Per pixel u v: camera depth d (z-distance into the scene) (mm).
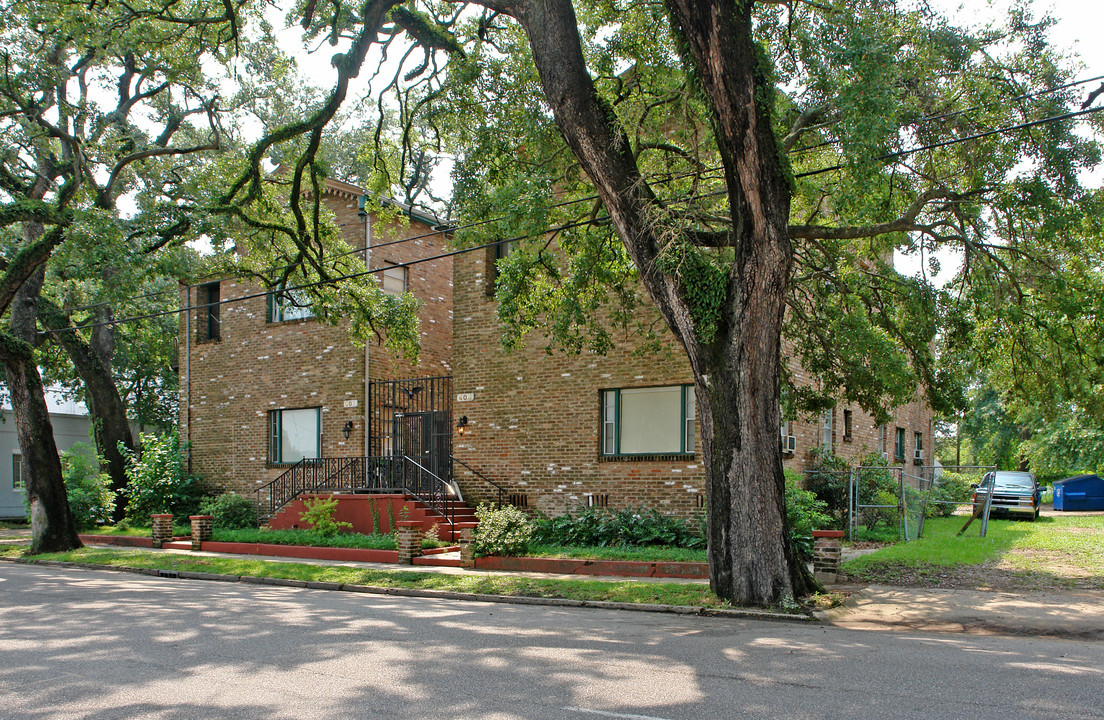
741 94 9984
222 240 16234
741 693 6109
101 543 22359
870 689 6223
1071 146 11500
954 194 12688
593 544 16922
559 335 15422
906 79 11602
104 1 15914
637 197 11367
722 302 10930
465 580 13883
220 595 13039
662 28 13102
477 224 14008
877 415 15672
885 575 13391
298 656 7645
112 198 19641
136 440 37281
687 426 17375
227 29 17750
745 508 10875
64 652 7902
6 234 27203
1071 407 32500
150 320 29797
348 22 15273
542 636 8812
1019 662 7285
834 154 14352
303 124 16469
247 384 24766
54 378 33500
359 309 19266
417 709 5734
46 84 17000
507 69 14523
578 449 18625
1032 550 16156
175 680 6676
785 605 10469
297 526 21125
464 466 20266
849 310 15289
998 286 13289
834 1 11367
